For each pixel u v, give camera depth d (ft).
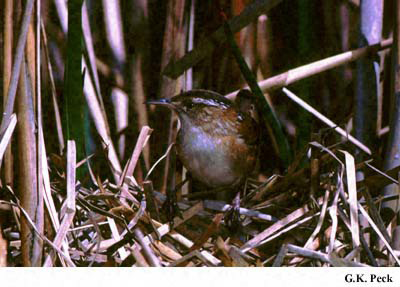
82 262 19.95
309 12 27.02
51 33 27.91
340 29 29.81
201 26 29.32
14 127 19.06
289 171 23.52
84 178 24.27
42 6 27.89
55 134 27.02
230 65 28.91
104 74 28.40
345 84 30.09
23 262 18.70
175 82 27.55
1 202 19.13
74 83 20.93
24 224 18.65
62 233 18.72
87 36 25.79
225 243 19.99
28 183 18.57
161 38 29.50
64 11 26.48
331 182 22.08
